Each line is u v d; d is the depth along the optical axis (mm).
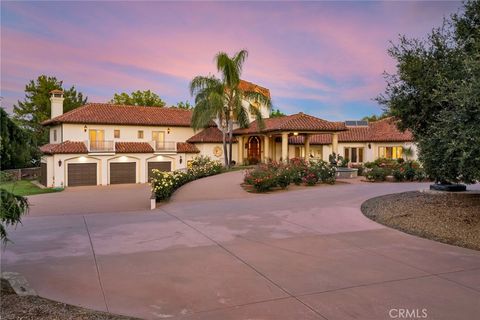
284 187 17516
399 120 10258
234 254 6500
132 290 4715
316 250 6730
